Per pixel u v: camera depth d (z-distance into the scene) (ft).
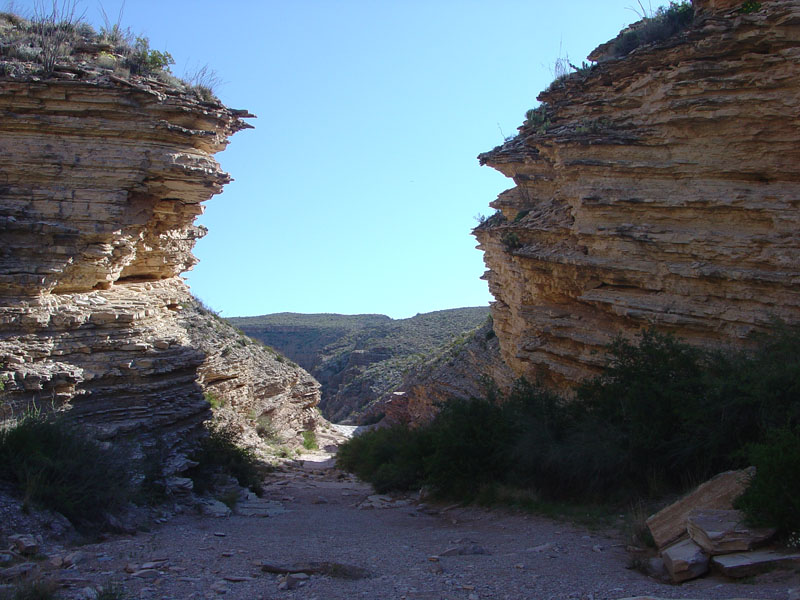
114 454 51.19
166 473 61.05
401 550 40.22
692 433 48.60
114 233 64.39
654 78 61.67
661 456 50.39
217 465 75.20
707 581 29.89
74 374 59.67
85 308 64.28
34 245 61.46
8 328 58.90
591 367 65.77
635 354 57.06
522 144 90.12
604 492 52.60
